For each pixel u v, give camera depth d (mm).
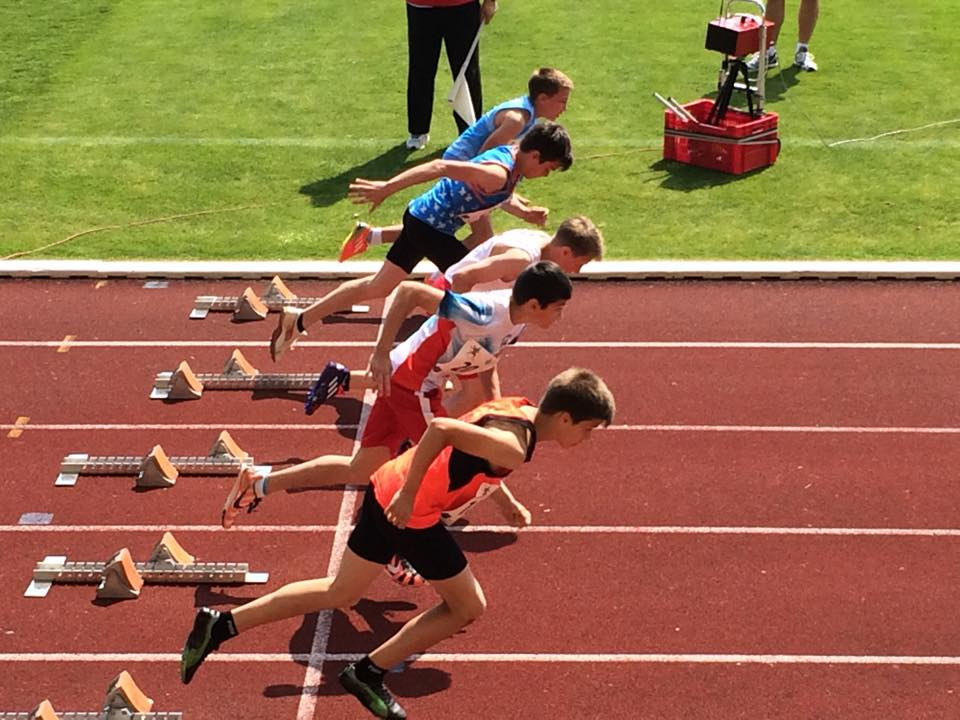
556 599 6238
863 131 11453
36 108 12039
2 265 9203
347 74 12836
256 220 10000
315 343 8445
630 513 6840
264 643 5969
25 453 7340
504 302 5875
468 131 7801
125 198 10352
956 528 6742
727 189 10438
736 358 8250
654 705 5629
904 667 5852
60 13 14516
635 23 14070
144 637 6012
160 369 8148
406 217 7598
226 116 11883
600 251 6070
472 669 5824
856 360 8227
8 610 6180
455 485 5082
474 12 10727
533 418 5059
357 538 5348
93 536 6684
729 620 6113
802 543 6629
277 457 7285
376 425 6254
